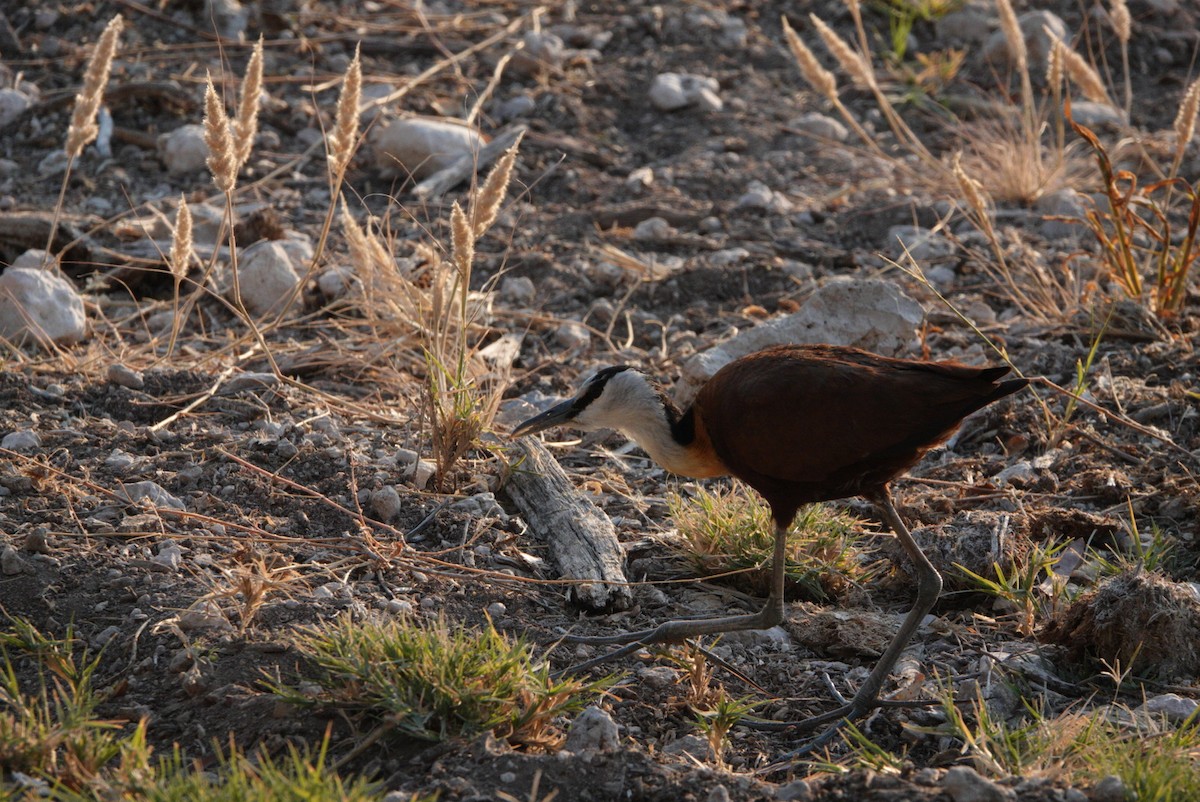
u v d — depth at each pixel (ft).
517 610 28.50
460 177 53.93
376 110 57.77
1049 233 51.80
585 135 59.26
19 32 62.03
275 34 63.36
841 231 52.42
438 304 35.29
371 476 32.78
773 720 26.16
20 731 21.22
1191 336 41.42
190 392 37.09
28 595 26.61
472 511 31.81
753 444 26.18
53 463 32.14
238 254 46.57
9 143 55.72
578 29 67.51
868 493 26.63
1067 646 27.45
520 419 37.11
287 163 55.26
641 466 36.88
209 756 22.21
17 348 38.68
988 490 33.83
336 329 43.52
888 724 25.45
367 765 21.86
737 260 48.88
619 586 29.14
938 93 65.00
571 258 49.26
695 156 58.13
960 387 25.48
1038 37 65.98
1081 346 41.45
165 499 30.73
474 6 69.00
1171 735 22.79
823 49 68.49
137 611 26.13
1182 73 67.36
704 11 70.95
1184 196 54.65
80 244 45.47
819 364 26.07
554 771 21.39
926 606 25.84
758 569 30.40
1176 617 26.50
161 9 64.03
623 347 43.42
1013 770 22.35
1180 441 35.81
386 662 22.97
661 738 24.75
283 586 27.30
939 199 54.29
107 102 57.47
